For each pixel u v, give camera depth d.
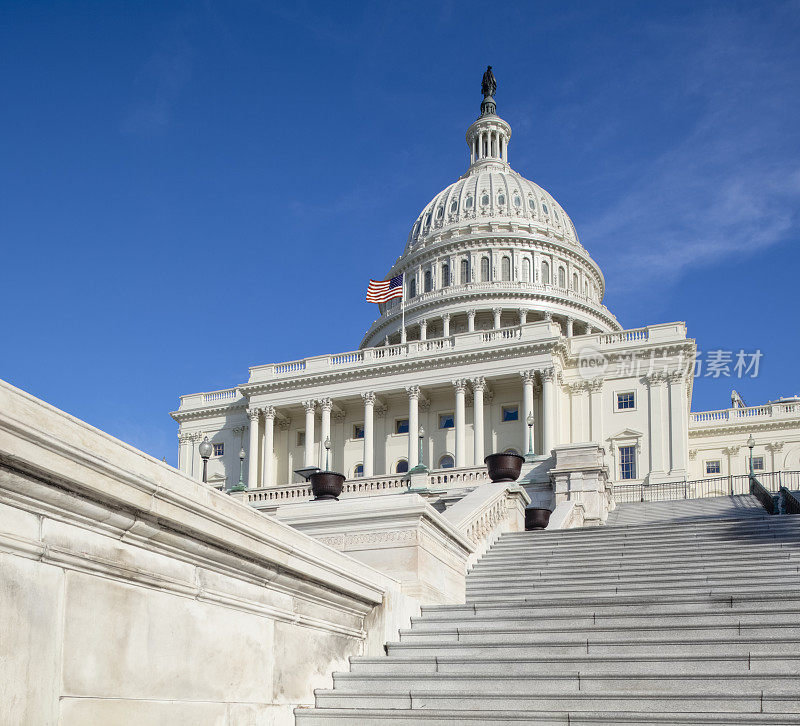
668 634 11.09
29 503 6.50
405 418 80.81
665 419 72.88
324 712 9.59
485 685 10.20
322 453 80.69
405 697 9.94
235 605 8.77
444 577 14.21
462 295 104.31
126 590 7.38
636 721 8.76
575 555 18.02
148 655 7.54
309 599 10.25
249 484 80.38
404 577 13.07
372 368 78.56
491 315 105.88
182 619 8.01
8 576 6.28
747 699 8.88
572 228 124.50
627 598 12.57
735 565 15.49
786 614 11.36
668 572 15.42
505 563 17.88
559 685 9.96
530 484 33.28
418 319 106.00
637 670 10.10
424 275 113.69
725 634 10.89
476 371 75.81
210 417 87.00
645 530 19.77
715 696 8.98
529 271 111.12
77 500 6.83
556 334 76.31
